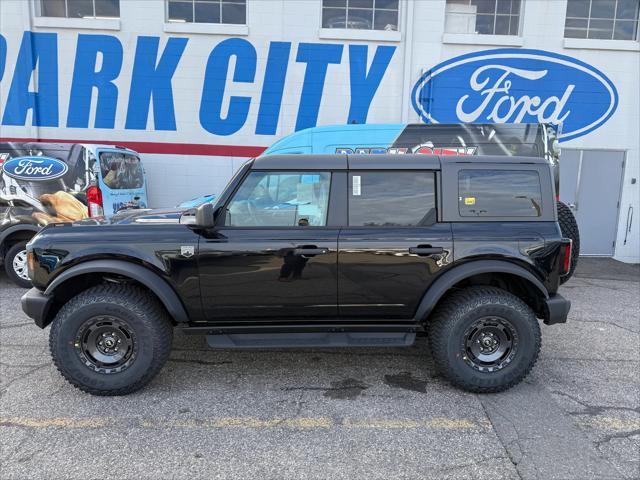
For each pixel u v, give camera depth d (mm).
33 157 6145
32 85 8680
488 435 2996
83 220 3809
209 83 8875
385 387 3668
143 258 3363
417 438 2963
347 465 2688
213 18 8945
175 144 8977
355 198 3525
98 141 8914
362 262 3439
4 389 3566
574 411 3312
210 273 3402
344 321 3596
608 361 4223
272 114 8992
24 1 8469
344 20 9062
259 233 3445
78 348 3361
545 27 9039
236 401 3422
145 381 3441
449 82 9062
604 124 9289
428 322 3732
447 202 3531
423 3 8859
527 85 9141
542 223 3574
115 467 2650
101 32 8680
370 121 9094
